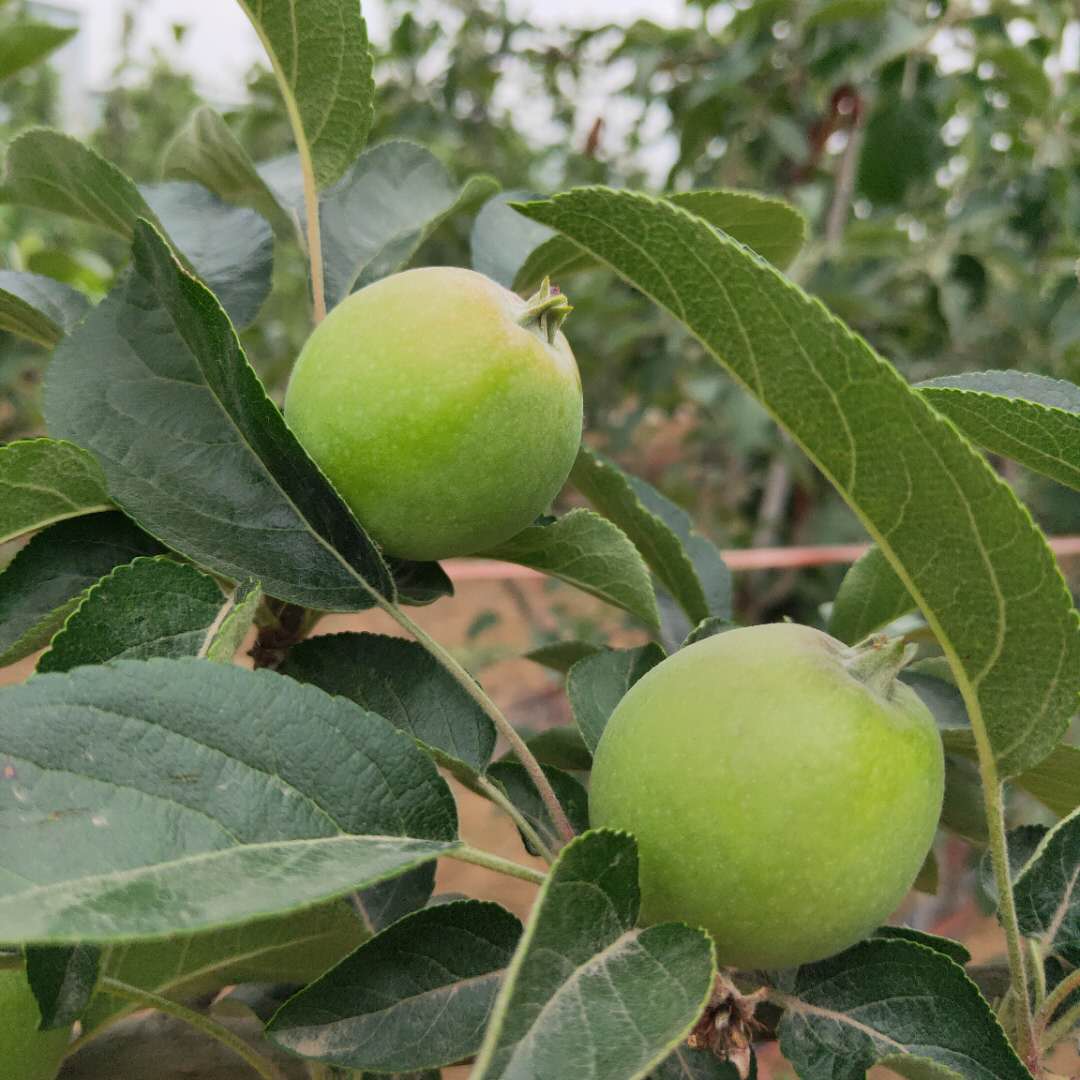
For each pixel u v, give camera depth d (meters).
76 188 0.21
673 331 0.70
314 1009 0.13
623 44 0.73
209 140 0.22
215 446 0.15
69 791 0.10
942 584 0.11
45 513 0.15
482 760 0.16
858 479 0.11
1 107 1.19
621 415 1.02
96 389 0.15
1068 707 0.12
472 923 0.13
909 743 0.12
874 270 0.63
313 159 0.19
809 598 0.64
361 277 0.21
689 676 0.12
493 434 0.14
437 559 0.16
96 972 0.11
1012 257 0.62
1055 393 0.18
